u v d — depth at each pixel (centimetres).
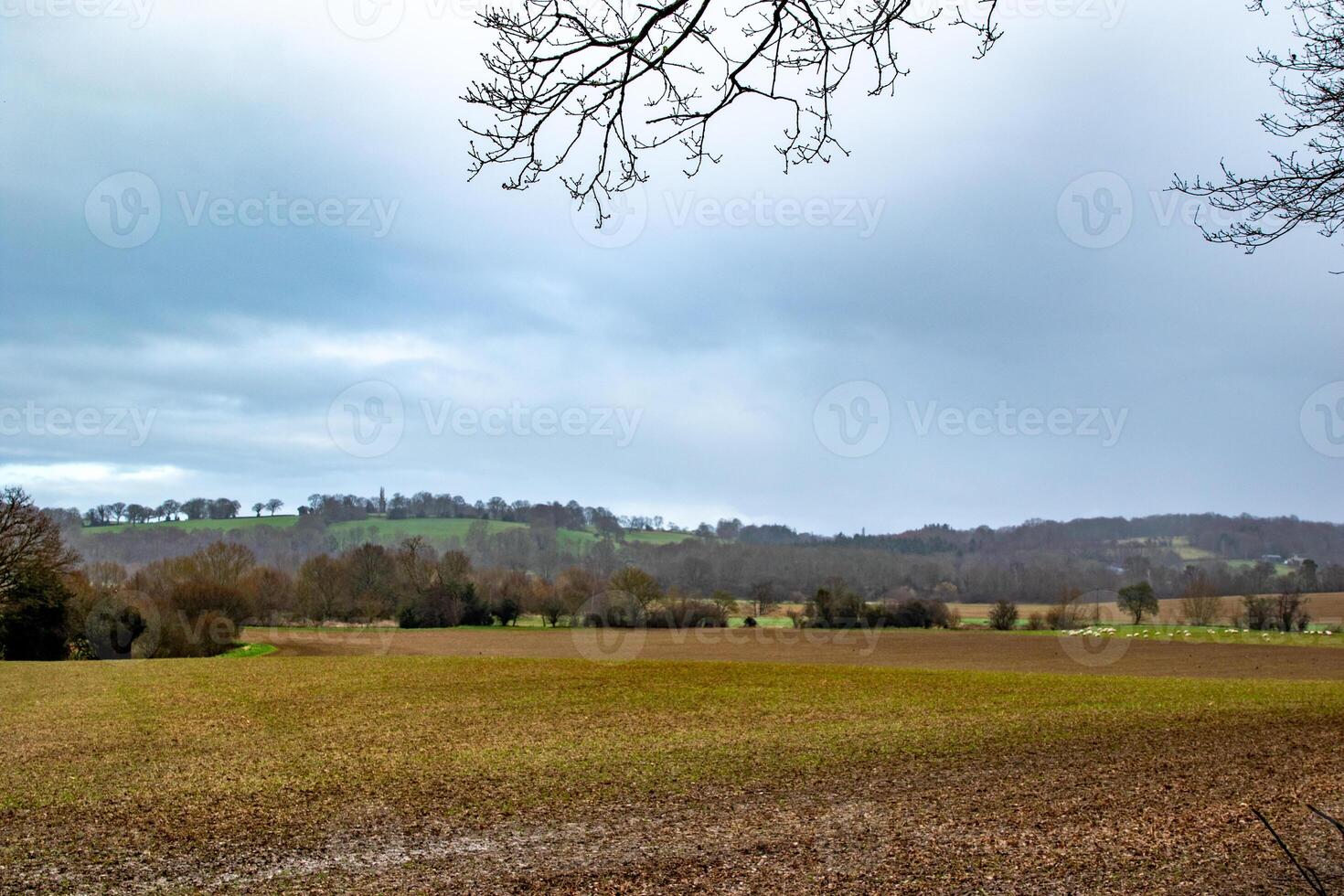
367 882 891
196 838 1069
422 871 923
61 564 4369
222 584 5150
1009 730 1811
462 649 4828
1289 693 2442
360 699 2547
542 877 892
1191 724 1814
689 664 3634
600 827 1088
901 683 2883
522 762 1557
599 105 566
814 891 823
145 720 2155
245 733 1934
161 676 3161
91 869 949
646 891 841
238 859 983
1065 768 1384
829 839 1002
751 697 2534
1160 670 3653
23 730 2006
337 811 1200
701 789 1298
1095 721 1895
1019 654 4450
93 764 1580
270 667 3469
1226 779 1268
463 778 1414
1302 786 1206
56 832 1106
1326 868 844
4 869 955
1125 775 1315
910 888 823
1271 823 1009
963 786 1272
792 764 1477
